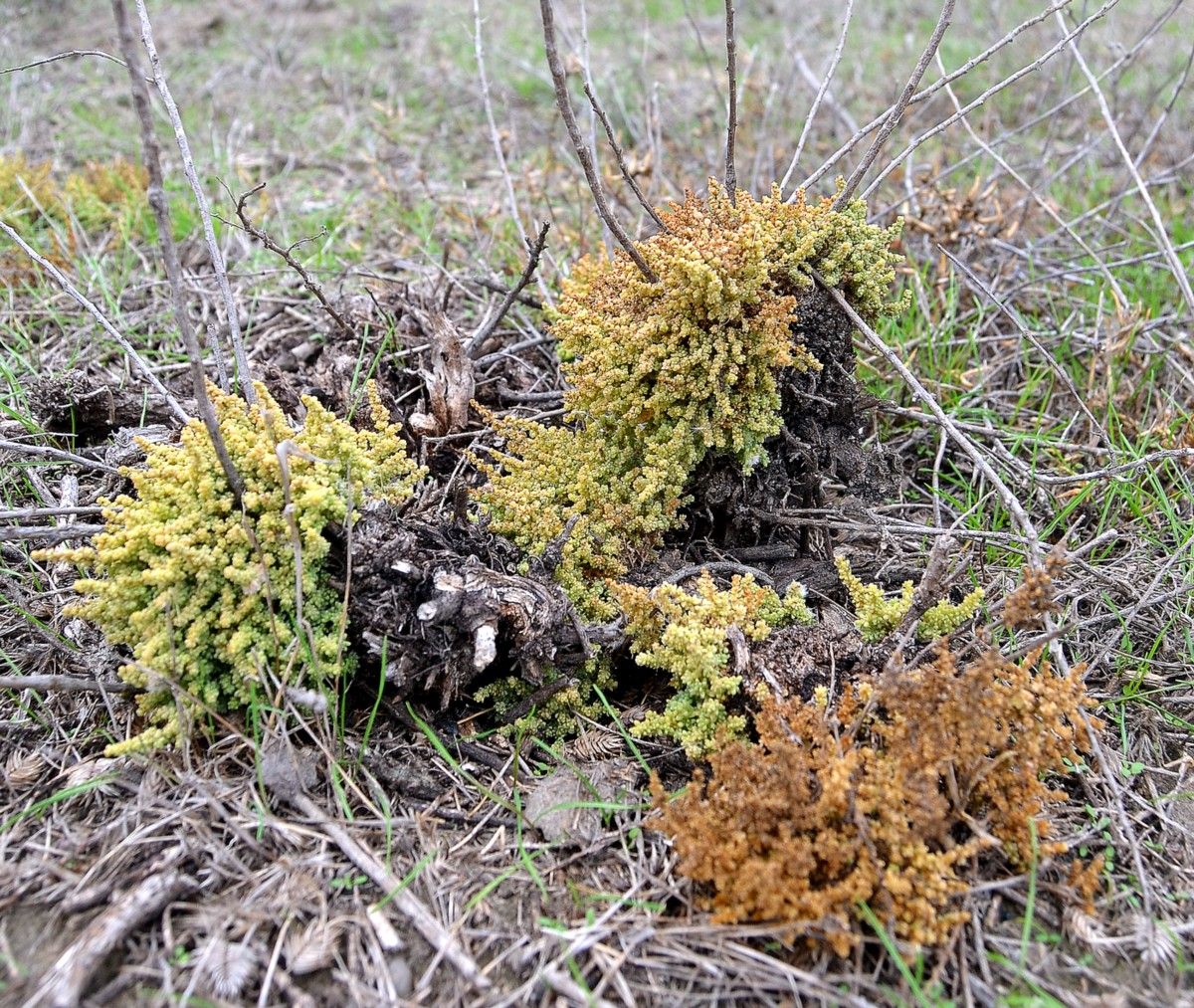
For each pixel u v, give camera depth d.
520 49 6.71
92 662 2.30
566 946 1.84
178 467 2.15
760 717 2.04
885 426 3.28
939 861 1.81
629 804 2.09
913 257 4.08
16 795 2.07
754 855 1.86
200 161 5.06
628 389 2.46
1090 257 4.23
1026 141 5.39
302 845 1.98
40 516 2.66
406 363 3.29
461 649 2.17
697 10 7.80
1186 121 5.67
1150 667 2.53
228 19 7.36
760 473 2.63
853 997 1.73
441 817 2.10
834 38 7.25
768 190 4.59
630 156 4.59
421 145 5.48
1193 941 1.92
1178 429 3.28
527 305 3.60
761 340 2.37
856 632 2.37
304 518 2.07
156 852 1.93
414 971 1.79
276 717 2.10
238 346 2.77
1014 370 3.67
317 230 4.30
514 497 2.46
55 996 1.65
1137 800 2.18
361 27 7.25
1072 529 2.84
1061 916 1.95
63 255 4.02
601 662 2.32
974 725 1.91
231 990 1.71
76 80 6.18
